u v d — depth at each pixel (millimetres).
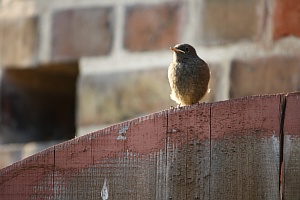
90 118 10695
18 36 11531
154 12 10461
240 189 6699
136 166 6859
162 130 6863
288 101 6715
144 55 10461
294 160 6645
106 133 6930
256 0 9875
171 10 10367
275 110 6727
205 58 10070
